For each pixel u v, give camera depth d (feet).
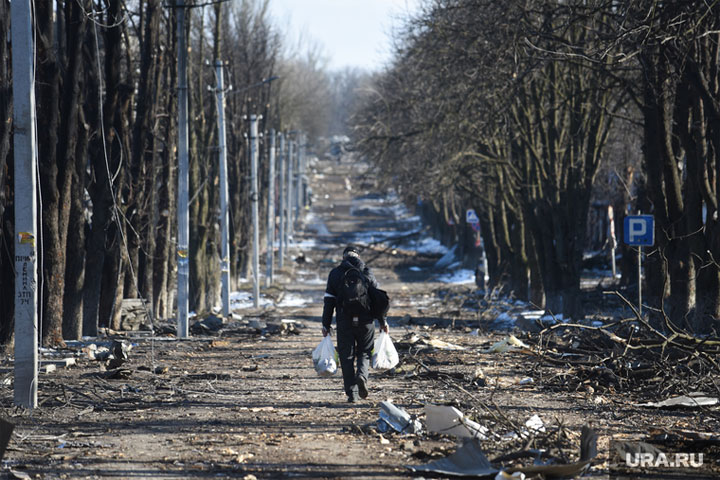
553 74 220.84
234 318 236.84
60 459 57.93
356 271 85.05
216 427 70.69
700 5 128.36
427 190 310.45
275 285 412.77
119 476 52.95
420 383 99.81
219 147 242.99
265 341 172.35
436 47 245.45
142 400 86.63
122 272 186.29
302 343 166.61
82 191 157.48
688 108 149.69
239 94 392.27
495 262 367.86
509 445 61.05
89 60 166.71
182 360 130.93
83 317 168.66
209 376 106.83
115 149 174.60
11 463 56.29
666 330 135.95
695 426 71.36
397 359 87.04
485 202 325.42
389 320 238.07
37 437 65.51
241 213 407.85
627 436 66.23
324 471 54.03
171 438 65.77
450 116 245.24
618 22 138.00
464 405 79.92
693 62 138.00
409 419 68.44
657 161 163.84
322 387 97.60
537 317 201.46
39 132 134.92
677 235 159.43
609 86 180.86
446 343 146.00
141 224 206.69
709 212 148.05
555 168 231.91
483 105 222.69
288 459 57.62
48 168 135.13
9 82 129.80
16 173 81.10
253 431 68.69
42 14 132.26
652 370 93.86
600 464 56.70
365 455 58.80
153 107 205.77
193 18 304.09
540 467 51.42
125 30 183.01
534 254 269.64
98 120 167.22
